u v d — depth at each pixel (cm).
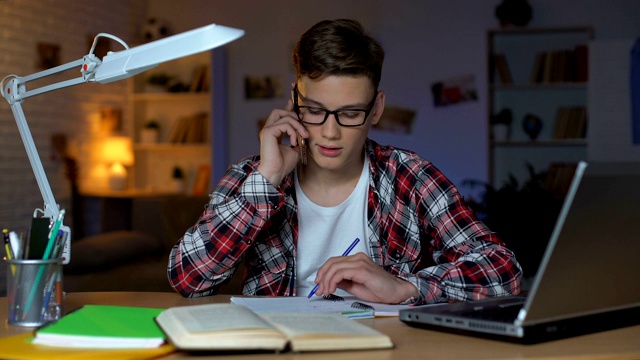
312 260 181
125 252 443
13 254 131
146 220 577
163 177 676
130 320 120
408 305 147
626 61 578
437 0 613
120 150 629
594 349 109
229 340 103
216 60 632
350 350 108
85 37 602
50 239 130
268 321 115
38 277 128
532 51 606
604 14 592
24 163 544
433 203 181
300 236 180
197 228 164
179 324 108
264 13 643
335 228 181
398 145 621
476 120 609
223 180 178
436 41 614
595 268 114
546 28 581
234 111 647
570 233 105
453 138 613
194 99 662
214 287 165
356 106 159
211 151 632
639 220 116
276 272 178
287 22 638
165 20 664
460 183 613
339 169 178
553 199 434
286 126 161
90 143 613
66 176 583
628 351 107
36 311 128
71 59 587
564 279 111
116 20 637
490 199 445
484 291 154
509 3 586
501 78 602
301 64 161
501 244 169
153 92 657
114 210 623
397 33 621
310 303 146
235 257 160
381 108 176
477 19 608
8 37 525
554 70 589
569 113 593
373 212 181
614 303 122
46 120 563
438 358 103
